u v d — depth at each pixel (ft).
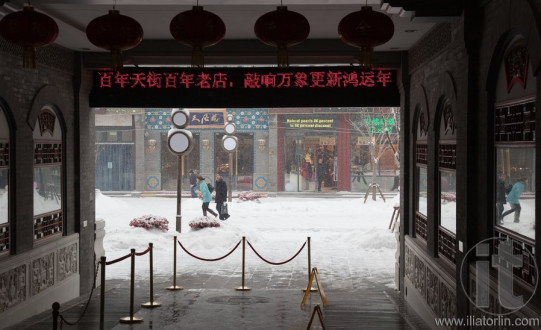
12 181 32.78
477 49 25.80
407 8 26.35
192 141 66.85
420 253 35.01
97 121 122.52
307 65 41.11
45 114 37.06
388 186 120.78
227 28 35.88
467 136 26.00
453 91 28.22
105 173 122.93
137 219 65.10
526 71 20.98
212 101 41.29
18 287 32.60
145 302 37.91
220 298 37.37
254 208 98.89
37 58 35.27
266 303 35.83
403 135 40.16
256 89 41.22
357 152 121.39
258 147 121.29
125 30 21.63
